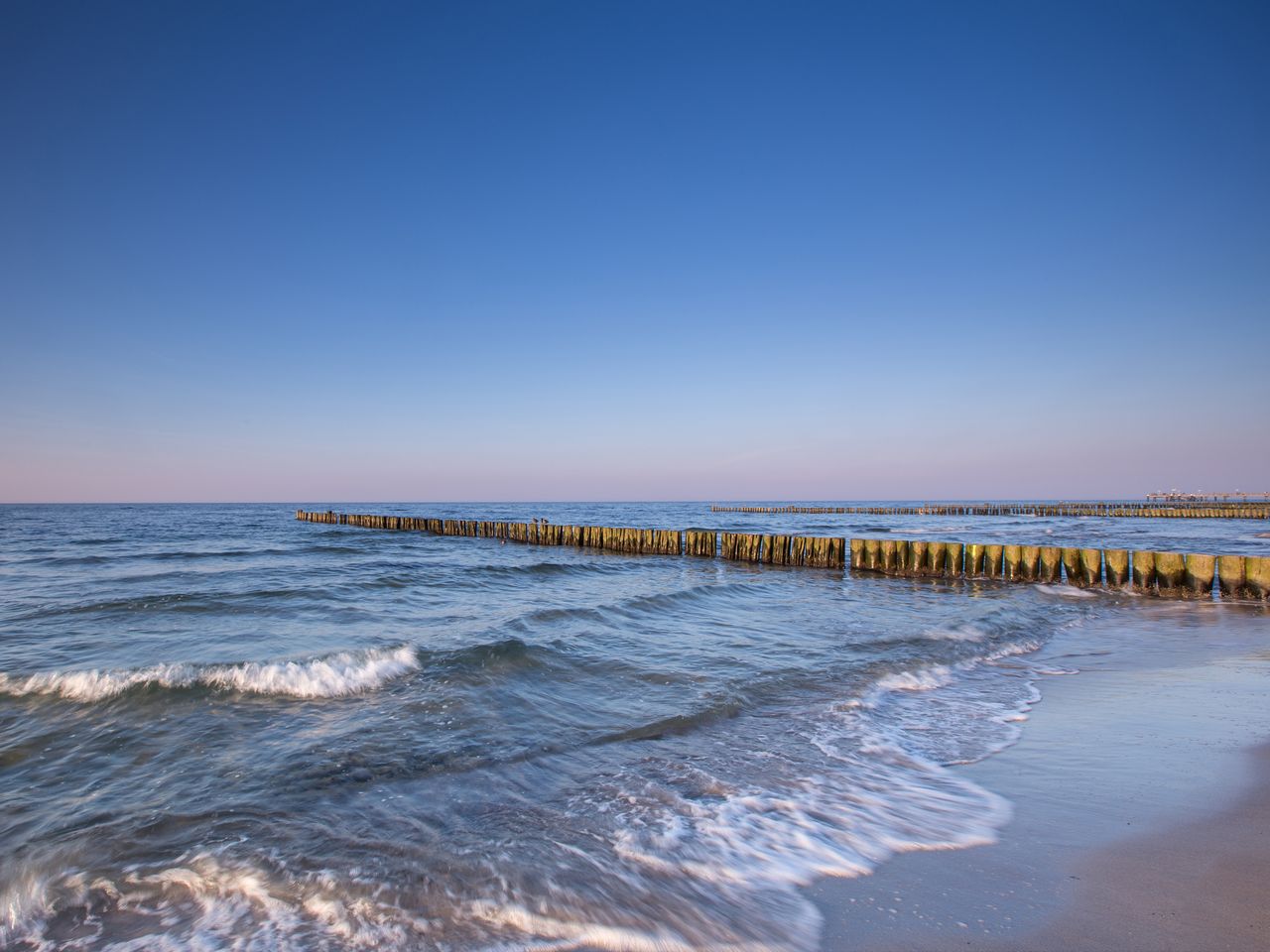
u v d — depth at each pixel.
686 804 4.41
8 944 3.02
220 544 29.84
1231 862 3.58
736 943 2.93
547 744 5.55
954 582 17.94
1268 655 9.16
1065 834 3.93
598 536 29.28
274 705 6.45
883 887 3.38
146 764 5.08
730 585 16.62
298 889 3.42
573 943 2.97
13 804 4.40
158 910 3.26
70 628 10.29
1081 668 8.39
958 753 5.37
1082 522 60.53
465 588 15.78
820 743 5.62
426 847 3.85
